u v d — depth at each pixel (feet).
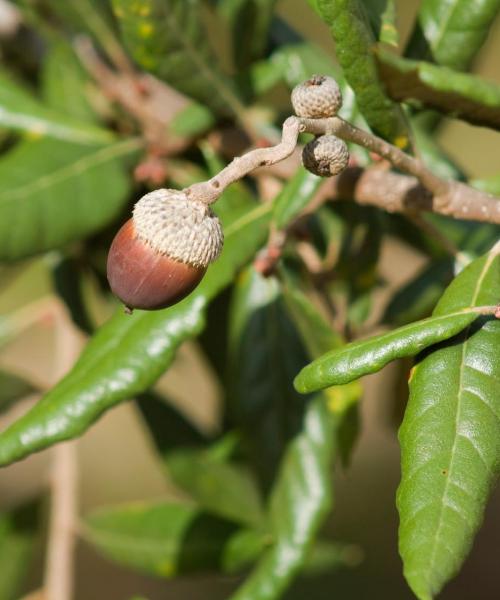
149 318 1.01
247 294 1.19
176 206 0.89
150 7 1.05
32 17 1.24
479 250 1.16
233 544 1.25
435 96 0.94
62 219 1.13
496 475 0.86
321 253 1.19
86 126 1.19
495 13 1.00
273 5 1.17
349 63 0.93
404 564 0.84
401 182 1.02
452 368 0.88
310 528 1.15
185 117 1.15
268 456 1.17
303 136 1.04
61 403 0.99
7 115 1.19
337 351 0.89
